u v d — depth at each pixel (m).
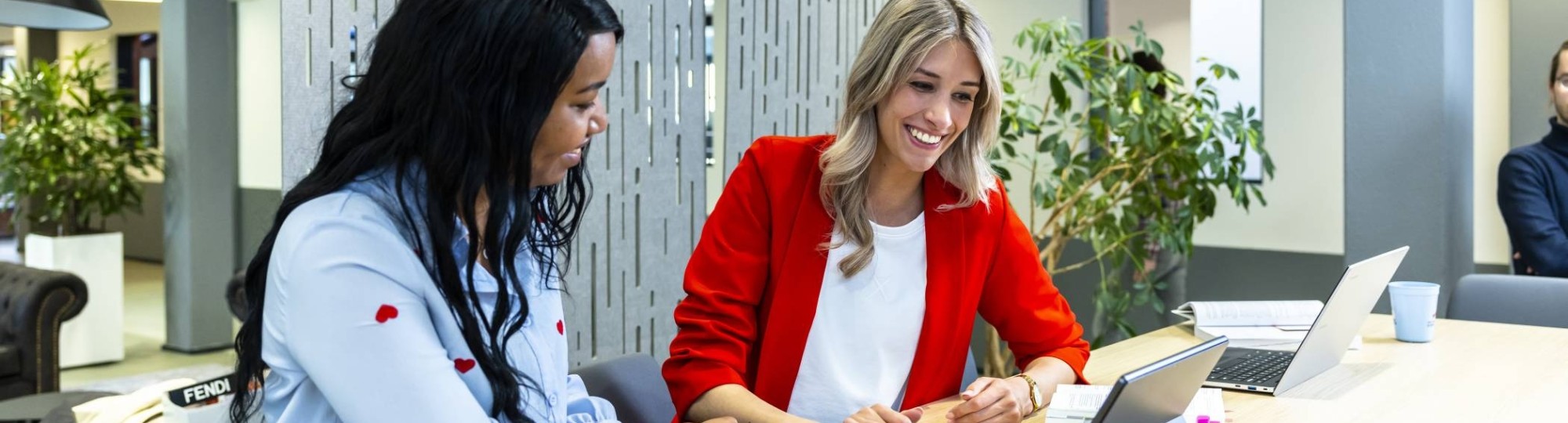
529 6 1.06
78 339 6.05
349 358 1.03
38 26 3.59
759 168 1.87
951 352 1.92
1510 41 4.70
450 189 1.08
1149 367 1.32
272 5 7.88
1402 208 3.90
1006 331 2.02
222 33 6.49
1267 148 5.42
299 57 2.21
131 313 7.95
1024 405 1.74
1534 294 2.93
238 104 8.23
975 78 1.76
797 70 3.25
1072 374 1.92
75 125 6.40
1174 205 4.52
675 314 1.83
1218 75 3.93
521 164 1.09
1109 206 4.01
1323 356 2.01
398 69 1.08
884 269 1.86
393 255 1.06
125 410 1.98
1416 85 3.84
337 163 1.10
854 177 1.80
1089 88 3.90
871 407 1.62
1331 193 5.22
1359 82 3.98
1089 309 5.90
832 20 3.38
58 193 6.29
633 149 2.82
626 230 2.83
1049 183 4.03
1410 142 3.87
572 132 1.12
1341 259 5.20
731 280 1.82
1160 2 5.64
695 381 1.73
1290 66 5.31
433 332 1.10
